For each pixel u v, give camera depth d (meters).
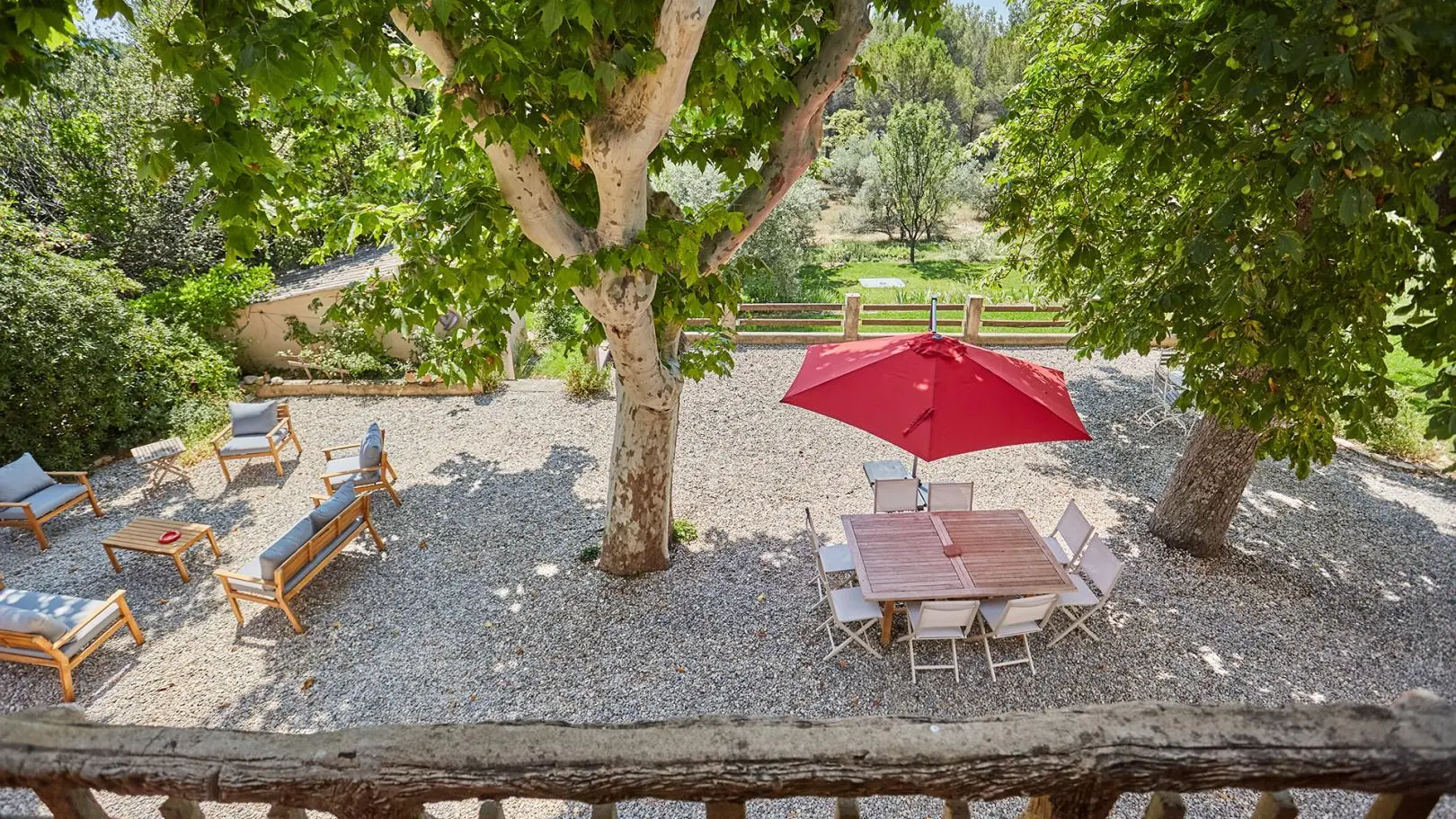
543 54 4.27
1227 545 7.82
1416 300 4.20
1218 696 5.78
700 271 6.19
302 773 1.30
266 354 13.23
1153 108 4.81
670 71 4.15
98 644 6.11
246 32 3.23
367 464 8.60
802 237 22.30
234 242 3.53
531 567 7.56
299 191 4.44
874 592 5.83
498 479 9.44
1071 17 6.76
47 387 9.52
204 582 7.43
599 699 5.85
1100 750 1.27
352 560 7.71
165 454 9.06
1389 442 9.98
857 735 1.33
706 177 18.72
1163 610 6.78
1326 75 3.18
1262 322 4.51
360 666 6.22
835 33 5.37
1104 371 13.21
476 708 5.77
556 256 5.38
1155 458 9.91
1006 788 1.28
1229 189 4.29
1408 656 6.19
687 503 8.83
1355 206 3.31
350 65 6.07
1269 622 6.61
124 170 13.01
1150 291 5.05
